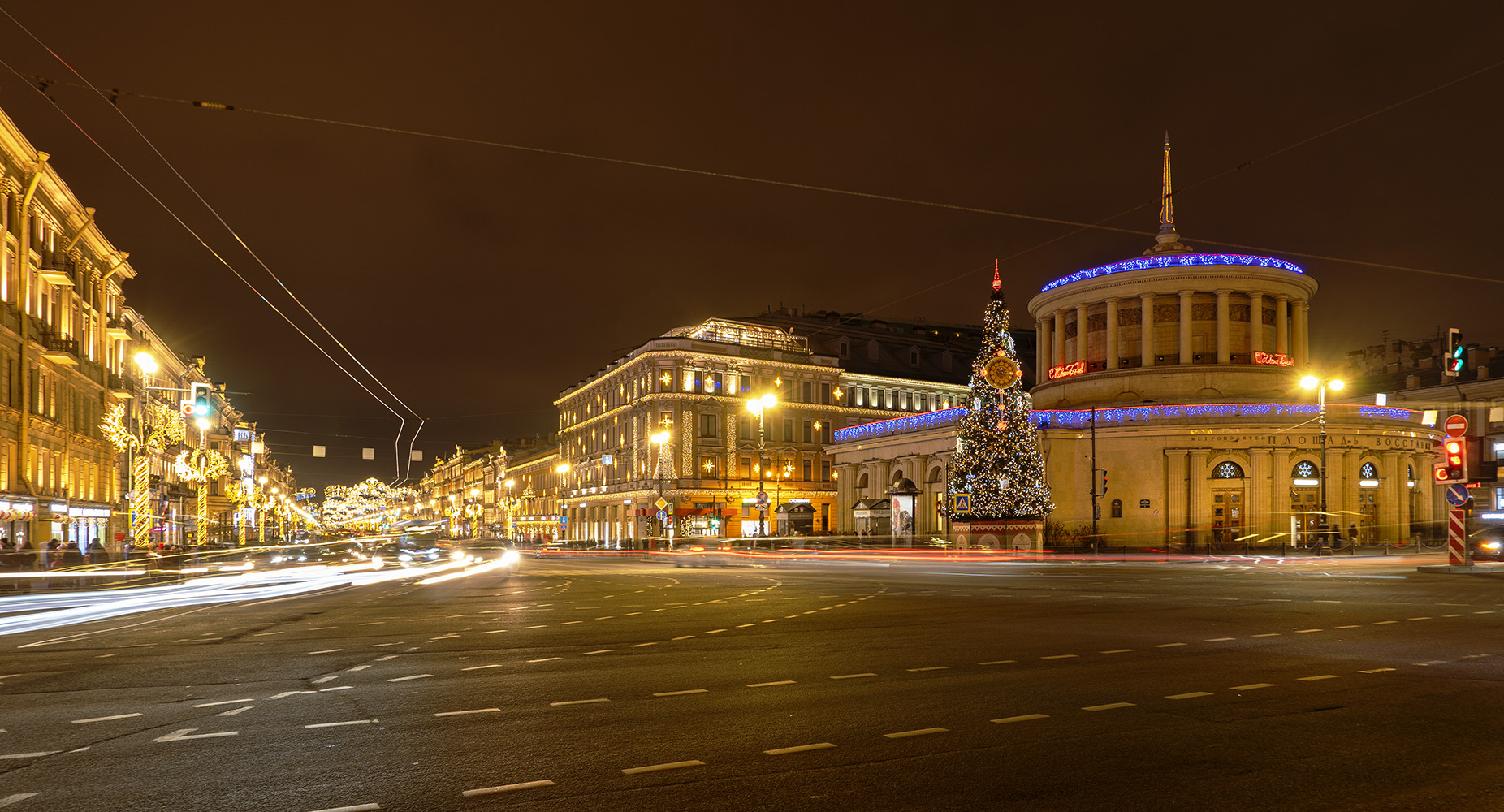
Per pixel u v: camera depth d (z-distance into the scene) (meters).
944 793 6.00
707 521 81.94
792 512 81.06
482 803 5.84
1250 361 61.16
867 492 71.56
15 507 35.41
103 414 48.03
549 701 8.96
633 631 14.87
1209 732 7.62
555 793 6.02
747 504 85.12
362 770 6.58
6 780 6.38
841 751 7.04
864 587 25.42
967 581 28.25
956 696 9.11
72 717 8.34
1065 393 65.12
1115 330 63.72
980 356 46.41
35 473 39.28
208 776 6.44
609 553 68.31
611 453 93.94
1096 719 8.06
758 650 12.47
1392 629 14.28
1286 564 37.47
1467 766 6.61
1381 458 55.00
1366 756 6.88
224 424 93.00
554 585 28.27
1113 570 34.16
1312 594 21.59
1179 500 53.09
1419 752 6.98
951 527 47.22
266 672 10.84
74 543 36.47
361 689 9.61
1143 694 9.16
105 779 6.38
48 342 40.72
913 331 106.75
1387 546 45.12
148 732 7.73
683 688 9.62
